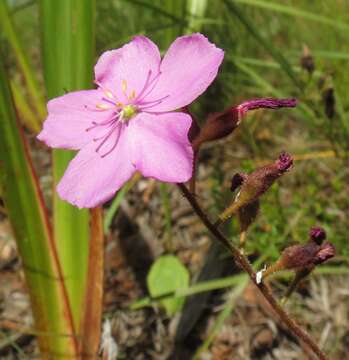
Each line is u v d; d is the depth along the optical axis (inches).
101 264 3.8
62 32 4.0
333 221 5.5
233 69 6.6
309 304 5.1
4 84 3.7
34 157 6.5
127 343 4.9
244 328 5.0
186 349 4.9
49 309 4.0
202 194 6.0
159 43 6.9
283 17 7.4
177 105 2.6
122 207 5.8
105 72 3.0
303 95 5.3
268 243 5.0
